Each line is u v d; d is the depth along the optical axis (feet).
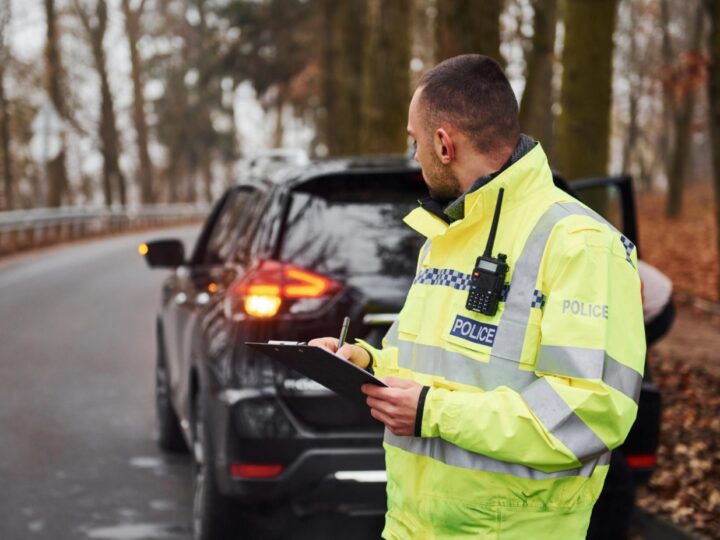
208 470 16.46
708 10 42.98
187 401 19.54
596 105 35.06
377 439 15.55
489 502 7.79
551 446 7.32
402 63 58.54
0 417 27.55
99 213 113.60
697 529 17.71
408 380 7.86
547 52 50.55
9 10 110.83
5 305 50.65
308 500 15.74
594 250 7.54
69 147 180.45
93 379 32.89
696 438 23.70
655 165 235.20
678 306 52.11
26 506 20.10
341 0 81.10
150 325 44.96
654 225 118.21
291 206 16.89
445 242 8.34
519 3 74.18
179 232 130.31
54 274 66.64
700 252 85.25
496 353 7.75
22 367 34.63
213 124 221.87
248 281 16.33
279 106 150.92
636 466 15.89
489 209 7.98
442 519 8.02
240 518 16.62
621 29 143.02
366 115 59.88
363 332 15.87
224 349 16.19
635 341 7.57
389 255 16.38
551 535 7.81
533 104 50.80
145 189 157.58
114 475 22.35
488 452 7.50
